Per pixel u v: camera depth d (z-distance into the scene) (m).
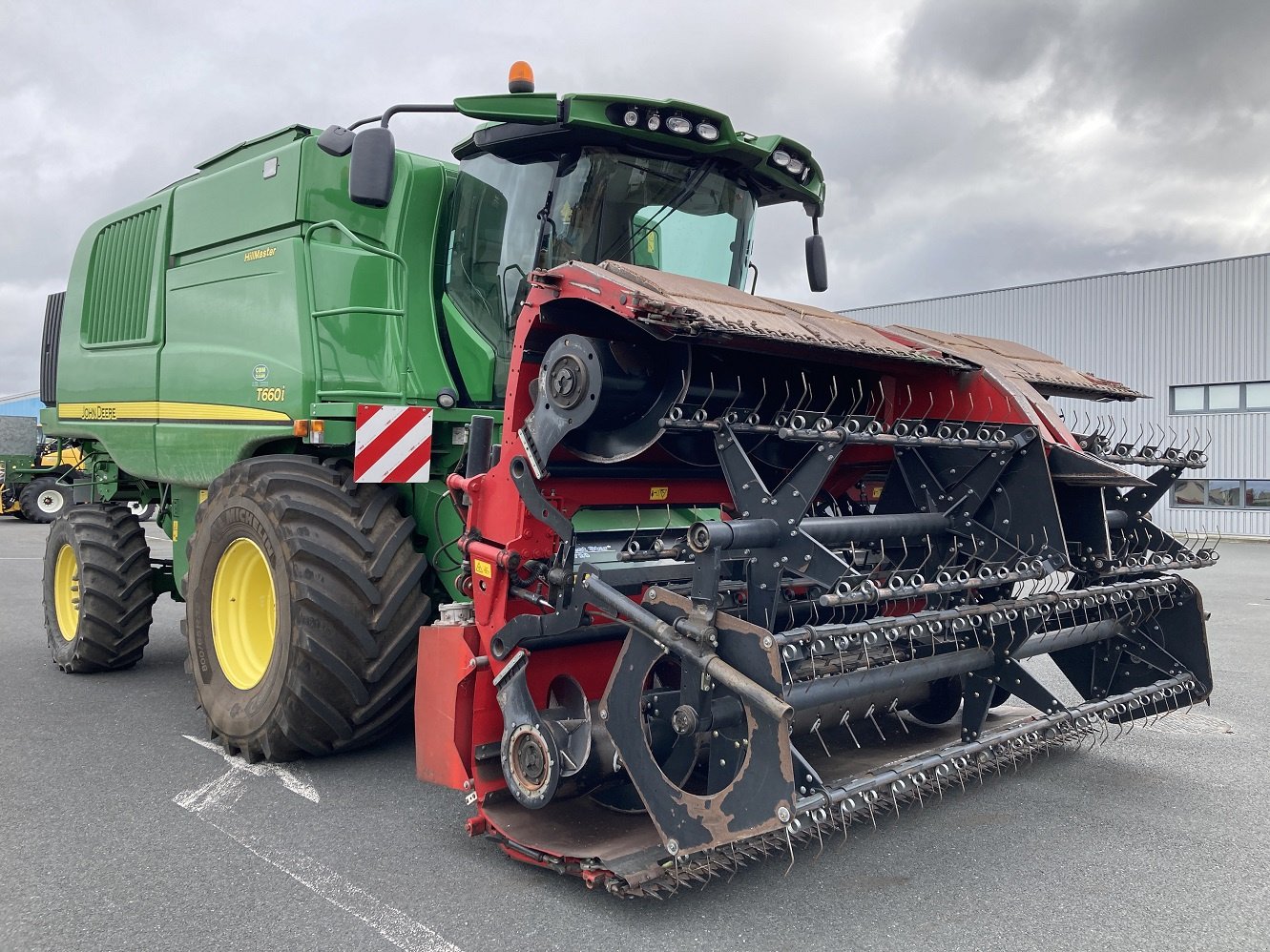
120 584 6.04
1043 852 3.38
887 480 4.09
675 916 2.88
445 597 4.59
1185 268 21.59
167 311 5.57
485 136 4.34
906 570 3.63
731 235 4.74
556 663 3.41
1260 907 2.96
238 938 2.73
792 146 4.68
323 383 4.50
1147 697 4.17
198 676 4.62
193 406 5.25
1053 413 3.79
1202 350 21.38
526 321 3.20
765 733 2.62
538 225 4.32
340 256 4.63
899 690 3.89
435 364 4.70
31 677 6.15
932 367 3.83
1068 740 4.28
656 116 4.09
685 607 2.82
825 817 2.85
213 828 3.56
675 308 2.72
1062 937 2.77
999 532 3.70
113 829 3.54
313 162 4.66
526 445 3.17
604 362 3.04
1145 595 4.05
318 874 3.16
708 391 3.31
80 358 6.41
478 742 3.26
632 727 2.93
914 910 2.92
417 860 3.28
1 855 3.31
